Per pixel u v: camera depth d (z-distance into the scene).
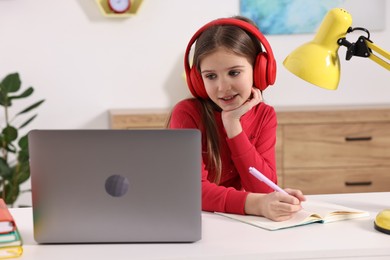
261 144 1.98
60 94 3.72
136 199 1.45
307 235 1.49
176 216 1.46
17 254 1.39
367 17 3.84
